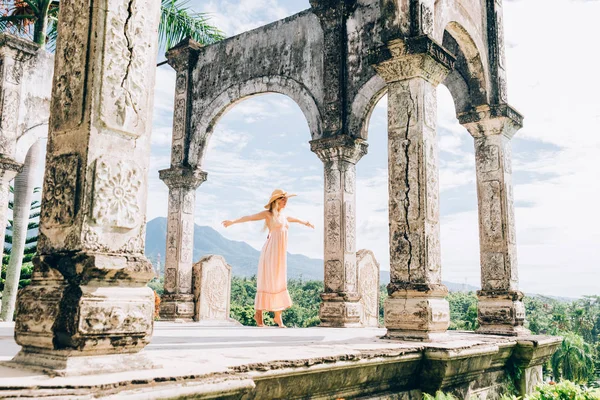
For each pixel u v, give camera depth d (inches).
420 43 220.2
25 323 104.1
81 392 81.8
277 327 318.0
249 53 465.4
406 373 173.6
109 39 113.8
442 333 207.5
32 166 487.2
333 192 382.6
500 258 303.4
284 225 284.7
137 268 108.5
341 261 370.6
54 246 109.3
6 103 380.5
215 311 478.6
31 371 96.2
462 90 330.6
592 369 1627.7
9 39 380.8
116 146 112.9
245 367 113.8
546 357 258.1
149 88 121.3
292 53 435.2
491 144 319.0
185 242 470.0
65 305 100.0
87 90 111.2
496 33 329.4
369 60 233.8
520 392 238.4
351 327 357.1
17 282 471.5
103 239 108.0
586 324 2588.6
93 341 98.8
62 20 120.2
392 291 211.3
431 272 212.7
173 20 553.0
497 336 267.1
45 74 452.1
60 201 109.7
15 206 478.9
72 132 111.4
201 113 488.4
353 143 383.9
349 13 396.2
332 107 392.5
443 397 166.9
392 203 221.9
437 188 225.9
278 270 283.9
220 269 488.7
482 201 316.8
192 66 503.5
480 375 212.4
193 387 94.0
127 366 101.0
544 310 3321.9
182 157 482.3
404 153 222.7
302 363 127.0
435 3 258.7
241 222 277.4
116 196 110.7
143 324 106.5
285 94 434.0
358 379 150.8
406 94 226.1
